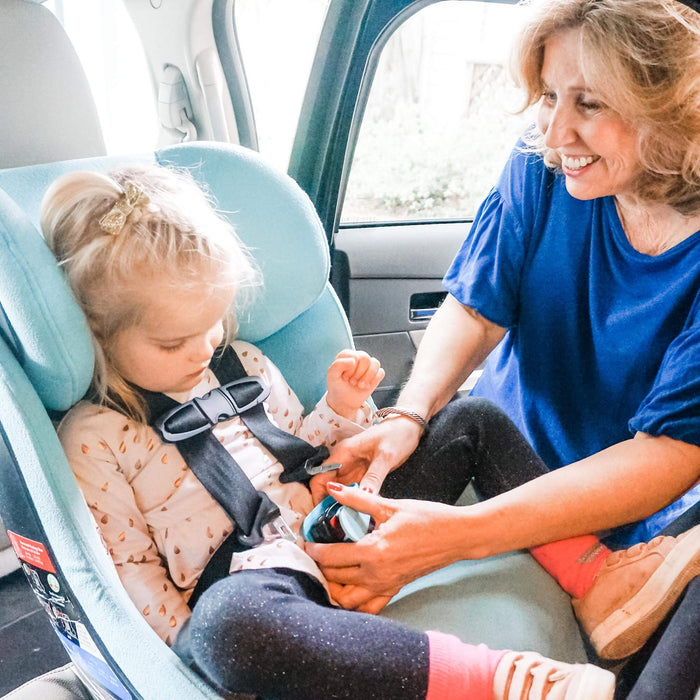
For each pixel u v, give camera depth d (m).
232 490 0.89
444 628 0.84
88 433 0.84
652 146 0.82
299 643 0.72
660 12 0.74
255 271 0.96
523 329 1.13
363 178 1.98
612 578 0.87
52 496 0.74
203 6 1.42
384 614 0.87
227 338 0.99
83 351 0.76
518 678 0.72
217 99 1.54
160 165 0.95
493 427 1.03
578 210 1.03
